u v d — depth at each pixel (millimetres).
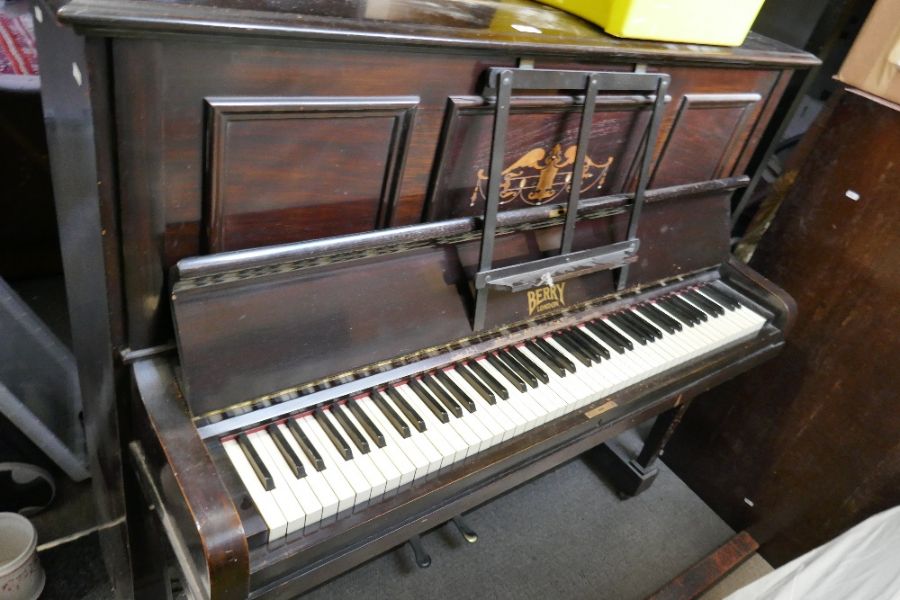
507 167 1121
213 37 682
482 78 962
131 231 766
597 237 1302
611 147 1263
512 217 1122
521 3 1268
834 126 1550
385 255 1009
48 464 1650
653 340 1344
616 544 1854
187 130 749
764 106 1499
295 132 835
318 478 865
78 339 1012
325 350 953
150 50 663
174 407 819
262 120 796
